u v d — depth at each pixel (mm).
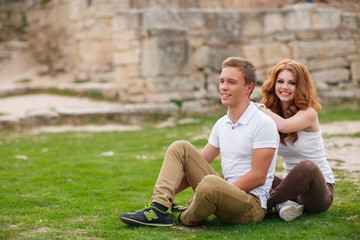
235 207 4340
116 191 6664
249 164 4508
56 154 10422
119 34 18453
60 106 17562
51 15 25406
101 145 11812
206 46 18688
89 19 22125
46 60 25688
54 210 5484
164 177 4520
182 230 4410
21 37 29969
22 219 4988
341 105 18625
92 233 4367
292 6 20297
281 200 4582
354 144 9969
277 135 4473
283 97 4812
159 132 13961
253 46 19141
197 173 4617
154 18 17453
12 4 30953
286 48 19312
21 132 14750
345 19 20172
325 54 19781
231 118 4617
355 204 5430
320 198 4633
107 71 21812
